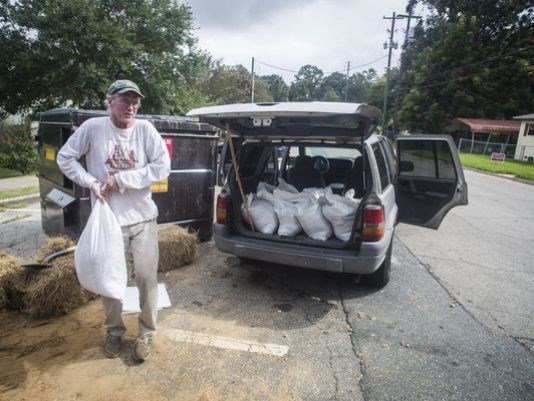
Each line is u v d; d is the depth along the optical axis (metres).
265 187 4.43
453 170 5.03
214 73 33.84
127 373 2.64
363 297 3.96
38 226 6.09
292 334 3.21
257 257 3.82
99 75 12.54
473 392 2.57
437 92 35.31
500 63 33.38
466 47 33.88
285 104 3.36
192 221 5.38
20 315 3.39
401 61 38.97
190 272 4.47
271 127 3.88
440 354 2.99
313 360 2.86
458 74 34.19
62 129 4.46
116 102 2.53
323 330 3.29
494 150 28.30
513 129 30.05
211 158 5.45
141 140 2.71
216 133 5.48
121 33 13.05
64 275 3.36
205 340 3.06
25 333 3.11
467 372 2.77
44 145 5.04
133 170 2.62
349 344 3.09
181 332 3.16
